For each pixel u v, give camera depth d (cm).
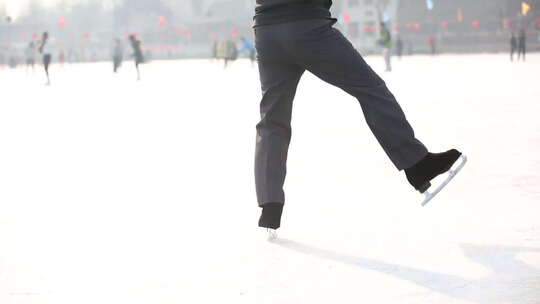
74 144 1224
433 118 1433
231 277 448
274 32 530
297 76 550
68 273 467
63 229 596
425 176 527
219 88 3039
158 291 424
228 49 6562
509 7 13825
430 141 1083
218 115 1709
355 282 427
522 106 1648
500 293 395
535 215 586
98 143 1230
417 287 412
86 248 531
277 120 549
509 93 2108
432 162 525
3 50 16162
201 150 1088
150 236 563
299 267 465
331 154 998
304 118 1555
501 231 536
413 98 2011
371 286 418
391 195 695
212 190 758
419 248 497
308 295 407
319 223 588
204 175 857
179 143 1191
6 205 709
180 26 18662
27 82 4347
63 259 502
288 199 695
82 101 2419
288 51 530
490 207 621
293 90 552
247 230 575
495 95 2036
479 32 14050
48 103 2350
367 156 968
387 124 524
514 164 848
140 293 421
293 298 403
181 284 436
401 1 15062
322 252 499
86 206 691
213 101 2228
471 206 627
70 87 3528
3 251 528
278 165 544
